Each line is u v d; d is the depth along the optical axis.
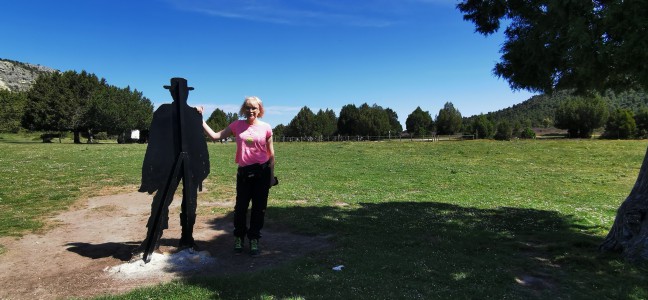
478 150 30.66
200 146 6.20
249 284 4.89
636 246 6.14
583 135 54.59
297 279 5.10
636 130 46.47
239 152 6.12
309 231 7.73
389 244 6.89
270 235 7.53
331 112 85.25
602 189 14.76
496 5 7.91
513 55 6.87
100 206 10.16
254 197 6.22
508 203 11.61
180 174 6.03
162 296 4.55
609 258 6.21
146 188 5.74
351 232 7.71
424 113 74.56
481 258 6.23
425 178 16.98
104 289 4.83
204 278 5.07
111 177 15.22
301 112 76.81
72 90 53.50
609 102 76.00
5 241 6.83
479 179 16.94
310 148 34.59
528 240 7.45
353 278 5.18
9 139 61.84
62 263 5.76
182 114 5.96
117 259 5.94
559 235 7.72
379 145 37.19
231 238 7.30
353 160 24.58
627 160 24.50
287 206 10.17
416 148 33.16
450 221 8.88
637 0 4.85
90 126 54.78
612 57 5.33
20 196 11.12
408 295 4.69
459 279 5.27
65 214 9.19
